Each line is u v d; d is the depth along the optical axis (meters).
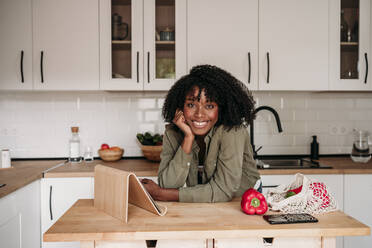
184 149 1.30
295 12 2.37
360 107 2.73
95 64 2.33
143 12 2.34
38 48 2.30
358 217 2.19
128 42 2.36
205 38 2.35
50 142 2.66
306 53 2.38
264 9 2.36
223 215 1.08
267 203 1.23
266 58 2.37
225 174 1.26
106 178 1.12
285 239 1.00
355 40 2.42
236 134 1.28
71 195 2.11
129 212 1.11
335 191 2.18
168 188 1.29
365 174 2.18
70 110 2.67
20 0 2.29
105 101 2.69
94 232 0.92
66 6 2.31
